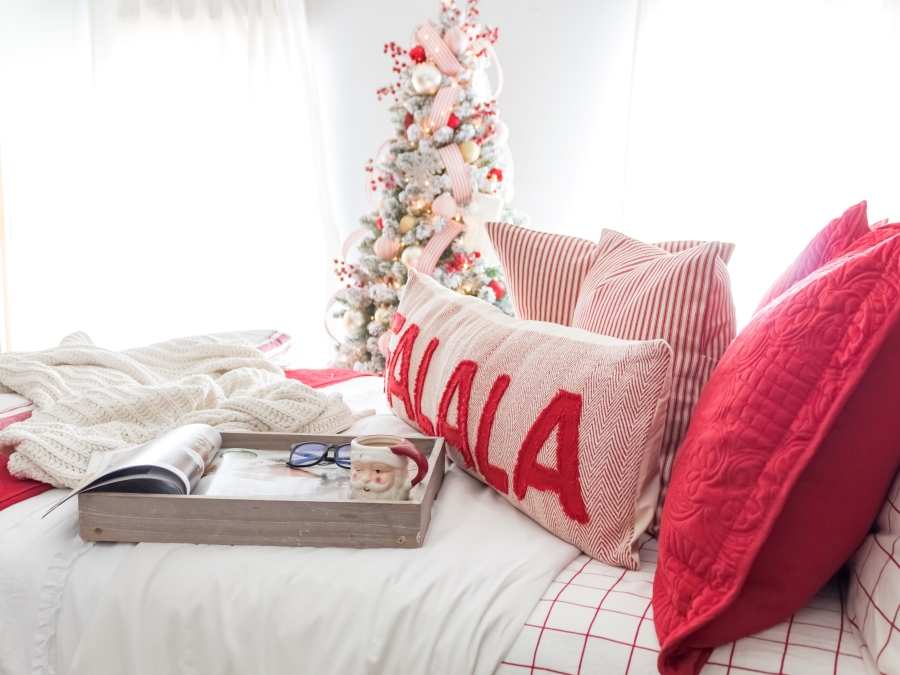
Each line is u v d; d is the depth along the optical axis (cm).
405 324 151
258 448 130
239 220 393
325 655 89
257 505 100
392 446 104
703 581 79
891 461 79
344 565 96
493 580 91
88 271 418
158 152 395
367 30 384
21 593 98
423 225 287
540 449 103
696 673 78
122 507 102
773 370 79
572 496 98
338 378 200
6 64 376
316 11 391
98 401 133
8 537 103
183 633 93
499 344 120
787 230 312
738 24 310
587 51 350
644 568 96
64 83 407
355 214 402
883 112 294
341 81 393
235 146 390
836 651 78
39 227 399
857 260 79
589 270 153
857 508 79
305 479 114
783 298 88
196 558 99
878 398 77
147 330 407
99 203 405
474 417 117
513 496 109
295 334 399
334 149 399
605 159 356
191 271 401
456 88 286
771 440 78
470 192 288
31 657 96
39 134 396
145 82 391
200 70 388
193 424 125
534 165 367
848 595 86
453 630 85
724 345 111
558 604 87
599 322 126
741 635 80
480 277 289
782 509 77
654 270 120
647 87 321
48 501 113
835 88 298
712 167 321
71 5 407
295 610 92
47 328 407
